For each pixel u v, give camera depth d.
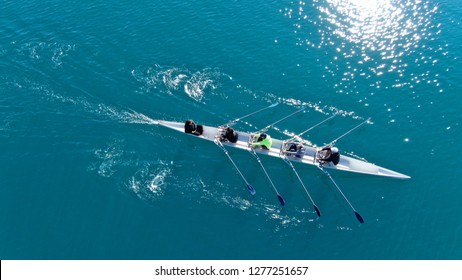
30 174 37.19
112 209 35.19
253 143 38.09
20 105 42.06
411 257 32.88
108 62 45.97
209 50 47.28
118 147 39.06
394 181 36.81
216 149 39.00
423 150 38.62
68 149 38.88
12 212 34.94
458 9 50.91
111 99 42.75
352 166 37.44
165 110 41.97
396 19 50.19
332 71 45.06
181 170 37.59
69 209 35.19
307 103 42.38
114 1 53.41
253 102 42.53
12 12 51.75
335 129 40.31
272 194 36.19
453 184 36.47
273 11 51.88
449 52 46.31
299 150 37.41
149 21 50.66
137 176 37.12
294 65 45.75
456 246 33.28
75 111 41.75
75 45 47.56
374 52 46.81
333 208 35.41
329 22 50.19
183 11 52.00
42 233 33.91
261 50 47.31
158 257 32.78
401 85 43.56
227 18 51.06
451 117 40.88
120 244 33.44
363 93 43.06
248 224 34.50
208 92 43.34
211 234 34.00
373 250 33.31
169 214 34.94
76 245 33.34
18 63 45.69
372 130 40.16
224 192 36.25
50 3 53.16
